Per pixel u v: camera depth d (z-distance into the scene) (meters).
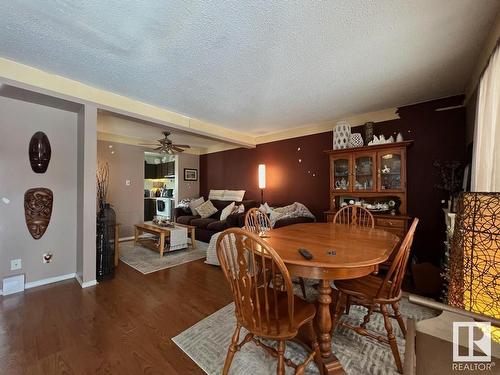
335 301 1.85
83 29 1.70
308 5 1.47
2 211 2.50
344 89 2.75
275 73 2.35
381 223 3.10
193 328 1.86
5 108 2.50
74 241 2.97
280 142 4.83
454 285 1.38
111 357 1.54
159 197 7.19
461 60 2.13
